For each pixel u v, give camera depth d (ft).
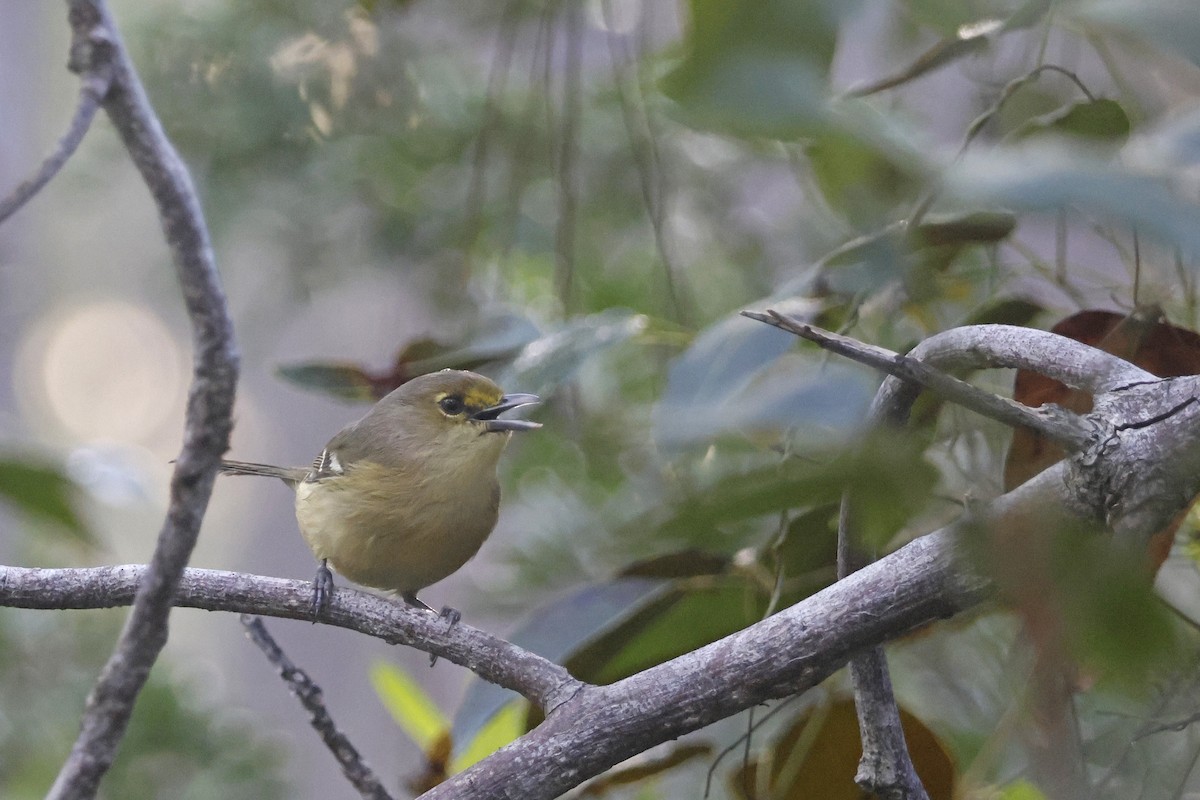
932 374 10.85
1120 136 15.75
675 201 33.27
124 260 51.24
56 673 34.32
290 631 50.60
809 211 31.86
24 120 52.13
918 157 5.86
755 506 4.81
